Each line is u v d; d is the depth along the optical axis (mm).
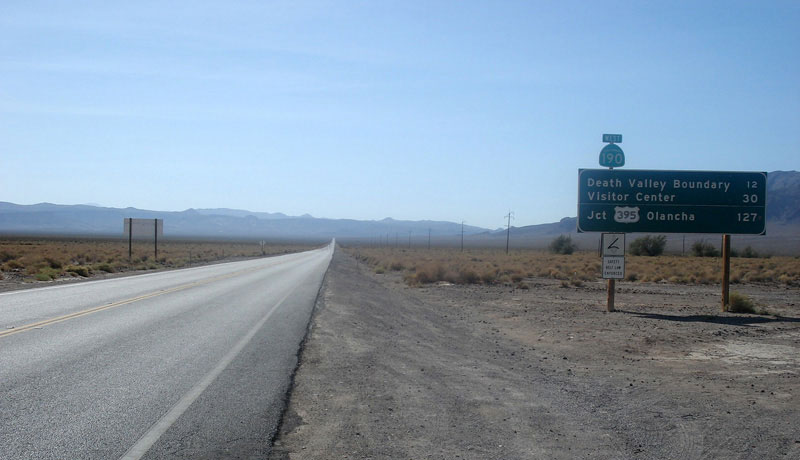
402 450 7785
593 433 8672
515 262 71438
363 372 12422
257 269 54781
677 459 7633
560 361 14508
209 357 13398
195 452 7504
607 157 24859
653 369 13609
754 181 25109
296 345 15211
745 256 100250
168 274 46000
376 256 93000
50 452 7363
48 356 13031
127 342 15000
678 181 24906
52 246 96250
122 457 7250
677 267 60531
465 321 22078
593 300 31094
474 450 7832
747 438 8508
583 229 24828
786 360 14773
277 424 8703
